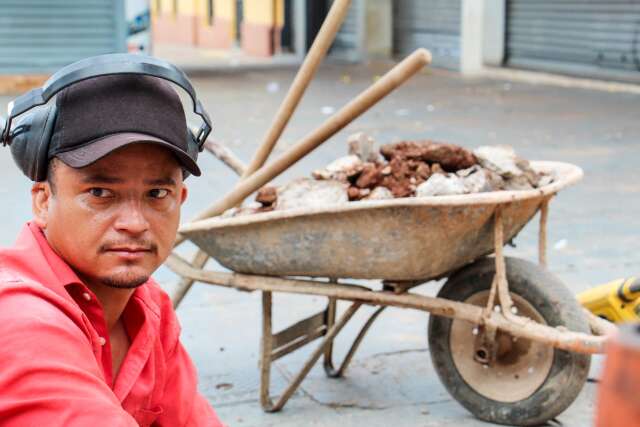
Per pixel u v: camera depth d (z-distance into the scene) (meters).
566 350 3.18
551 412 3.23
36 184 1.43
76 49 14.70
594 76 14.83
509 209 3.13
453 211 2.99
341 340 4.24
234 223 3.17
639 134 10.11
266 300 3.39
